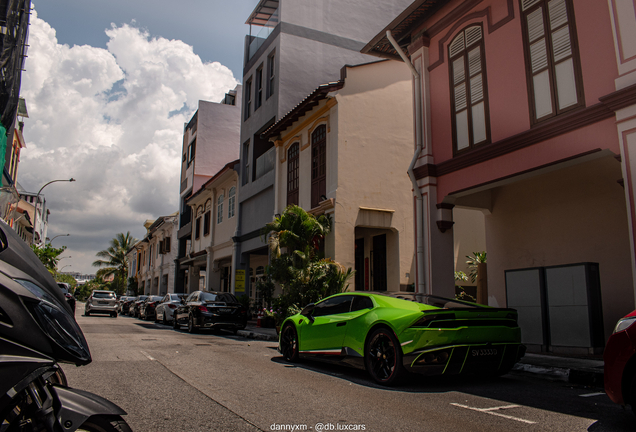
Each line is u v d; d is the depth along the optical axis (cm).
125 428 254
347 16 2158
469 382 661
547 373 712
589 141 776
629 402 404
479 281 1359
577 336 877
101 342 1130
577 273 889
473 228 1833
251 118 2247
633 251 692
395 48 1175
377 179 1531
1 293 225
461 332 598
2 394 223
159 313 2131
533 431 412
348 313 731
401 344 598
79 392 261
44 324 234
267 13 2319
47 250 3350
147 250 5281
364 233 1702
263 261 2411
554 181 1086
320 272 1363
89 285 8681
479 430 414
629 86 704
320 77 2044
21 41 2044
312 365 810
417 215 1118
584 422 442
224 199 2603
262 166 2111
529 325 966
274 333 1447
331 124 1544
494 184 977
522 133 881
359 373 729
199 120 3394
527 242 1143
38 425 237
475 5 1033
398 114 1609
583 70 797
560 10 847
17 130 2819
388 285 1550
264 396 546
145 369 731
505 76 945
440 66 1121
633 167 701
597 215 985
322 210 1523
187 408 484
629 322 408
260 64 2200
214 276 2683
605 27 769
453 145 1064
